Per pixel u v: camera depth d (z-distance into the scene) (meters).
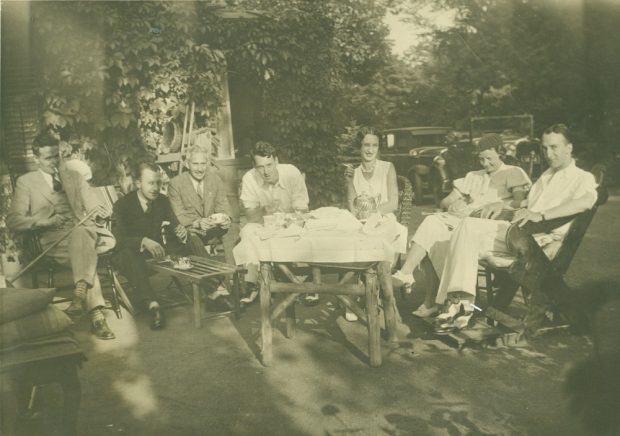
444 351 3.87
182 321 4.80
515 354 3.77
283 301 3.75
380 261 3.66
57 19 7.48
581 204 3.98
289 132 9.80
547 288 4.02
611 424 2.78
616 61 11.87
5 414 3.07
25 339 2.65
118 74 7.91
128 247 4.87
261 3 9.90
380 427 2.86
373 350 3.62
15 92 7.52
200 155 5.42
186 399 3.26
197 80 8.62
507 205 4.49
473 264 3.93
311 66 9.84
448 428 2.82
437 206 11.64
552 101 13.11
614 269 5.83
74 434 2.65
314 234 3.81
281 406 3.13
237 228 7.81
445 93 14.99
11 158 7.58
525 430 2.78
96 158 7.86
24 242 4.90
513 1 13.84
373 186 5.04
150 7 8.00
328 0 12.17
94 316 4.43
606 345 3.73
